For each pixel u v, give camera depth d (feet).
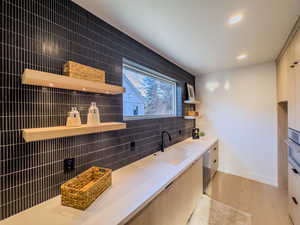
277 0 3.73
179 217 4.84
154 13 4.26
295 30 4.91
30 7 3.06
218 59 8.11
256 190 7.97
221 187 8.26
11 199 2.76
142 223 3.19
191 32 5.29
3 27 2.71
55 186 3.40
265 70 8.68
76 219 2.65
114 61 4.96
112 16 4.41
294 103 5.13
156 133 7.06
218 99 10.48
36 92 3.14
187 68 9.73
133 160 5.68
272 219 5.86
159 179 4.19
